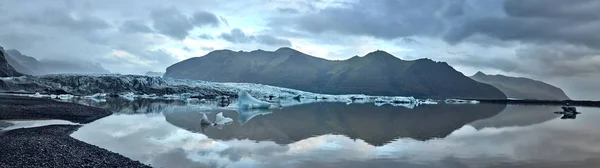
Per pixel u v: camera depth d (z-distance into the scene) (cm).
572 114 6775
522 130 3684
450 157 2141
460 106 10088
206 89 13800
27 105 4597
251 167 1820
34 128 2739
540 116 6150
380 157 2111
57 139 2169
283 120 4447
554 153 2300
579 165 1970
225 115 5022
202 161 1922
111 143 2367
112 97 10812
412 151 2317
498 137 3058
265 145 2475
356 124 4059
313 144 2553
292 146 2450
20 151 1709
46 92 10812
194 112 5359
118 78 12475
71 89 11400
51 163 1523
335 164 1919
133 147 2252
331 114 5672
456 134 3231
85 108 4794
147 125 3472
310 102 10988
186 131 3116
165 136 2767
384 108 7794
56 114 3862
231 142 2578
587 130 3738
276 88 16900
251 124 3862
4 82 10812
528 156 2194
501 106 11112
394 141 2741
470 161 2041
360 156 2133
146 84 12875
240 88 15262
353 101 12775
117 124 3450
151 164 1816
